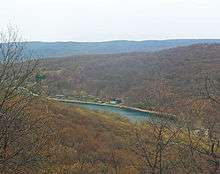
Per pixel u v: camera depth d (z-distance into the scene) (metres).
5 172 9.16
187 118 6.75
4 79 8.61
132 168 17.95
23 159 9.27
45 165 15.48
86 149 22.02
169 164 8.51
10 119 8.64
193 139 6.66
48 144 13.09
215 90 6.06
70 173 17.28
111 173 18.11
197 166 6.37
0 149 8.73
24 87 9.18
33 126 9.54
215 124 6.06
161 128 8.84
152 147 9.61
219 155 6.18
